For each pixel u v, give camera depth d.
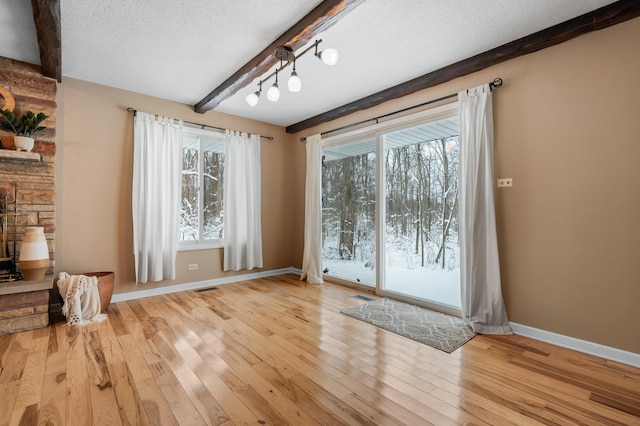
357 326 2.76
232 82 3.14
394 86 3.42
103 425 1.45
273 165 4.98
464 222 2.82
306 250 4.61
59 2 1.94
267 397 1.69
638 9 2.00
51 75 2.97
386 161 3.97
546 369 2.01
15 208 2.85
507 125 2.66
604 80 2.19
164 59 2.82
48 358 2.09
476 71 2.84
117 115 3.49
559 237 2.39
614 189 2.15
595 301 2.22
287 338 2.48
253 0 2.01
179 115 3.95
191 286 4.05
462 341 2.44
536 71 2.50
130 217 3.56
